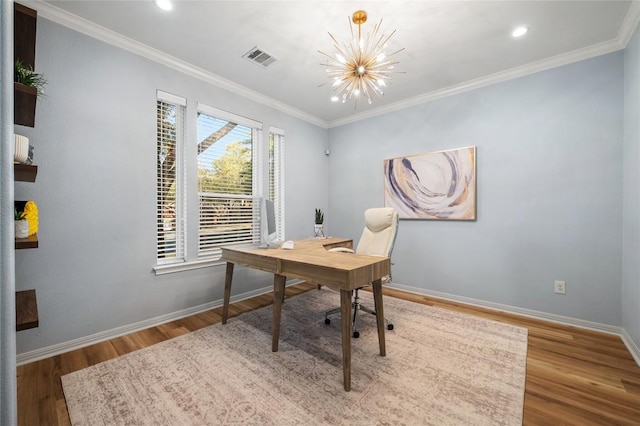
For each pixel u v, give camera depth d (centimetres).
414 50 247
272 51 253
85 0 189
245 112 334
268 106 362
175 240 280
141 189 247
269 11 200
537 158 273
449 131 328
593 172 246
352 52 218
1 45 43
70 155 209
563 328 248
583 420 140
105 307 227
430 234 345
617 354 203
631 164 216
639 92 200
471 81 306
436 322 262
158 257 265
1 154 43
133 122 242
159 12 202
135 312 244
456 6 193
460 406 150
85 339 216
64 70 206
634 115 210
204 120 300
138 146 245
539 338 229
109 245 229
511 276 288
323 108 392
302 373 180
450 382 170
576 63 252
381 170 390
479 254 309
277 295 208
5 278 43
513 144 286
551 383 170
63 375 177
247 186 346
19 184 189
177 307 273
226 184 322
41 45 196
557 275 263
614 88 236
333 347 215
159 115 265
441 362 193
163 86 261
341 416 142
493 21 209
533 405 151
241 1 191
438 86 321
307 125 421
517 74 280
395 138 376
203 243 299
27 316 140
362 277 173
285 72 291
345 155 433
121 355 202
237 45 244
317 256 209
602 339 227
